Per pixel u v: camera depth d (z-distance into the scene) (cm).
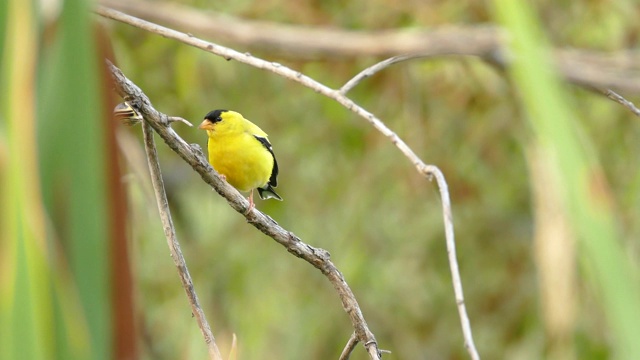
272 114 1359
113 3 539
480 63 1050
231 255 1411
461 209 1392
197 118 1336
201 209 1454
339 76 1152
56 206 205
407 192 1298
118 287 211
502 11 207
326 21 1106
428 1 1068
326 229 1399
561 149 203
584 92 1135
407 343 1444
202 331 529
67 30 207
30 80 192
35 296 188
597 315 934
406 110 1209
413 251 1420
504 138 1236
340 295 604
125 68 1176
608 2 1122
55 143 206
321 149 1365
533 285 1393
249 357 1324
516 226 1412
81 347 193
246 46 528
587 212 201
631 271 201
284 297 1405
